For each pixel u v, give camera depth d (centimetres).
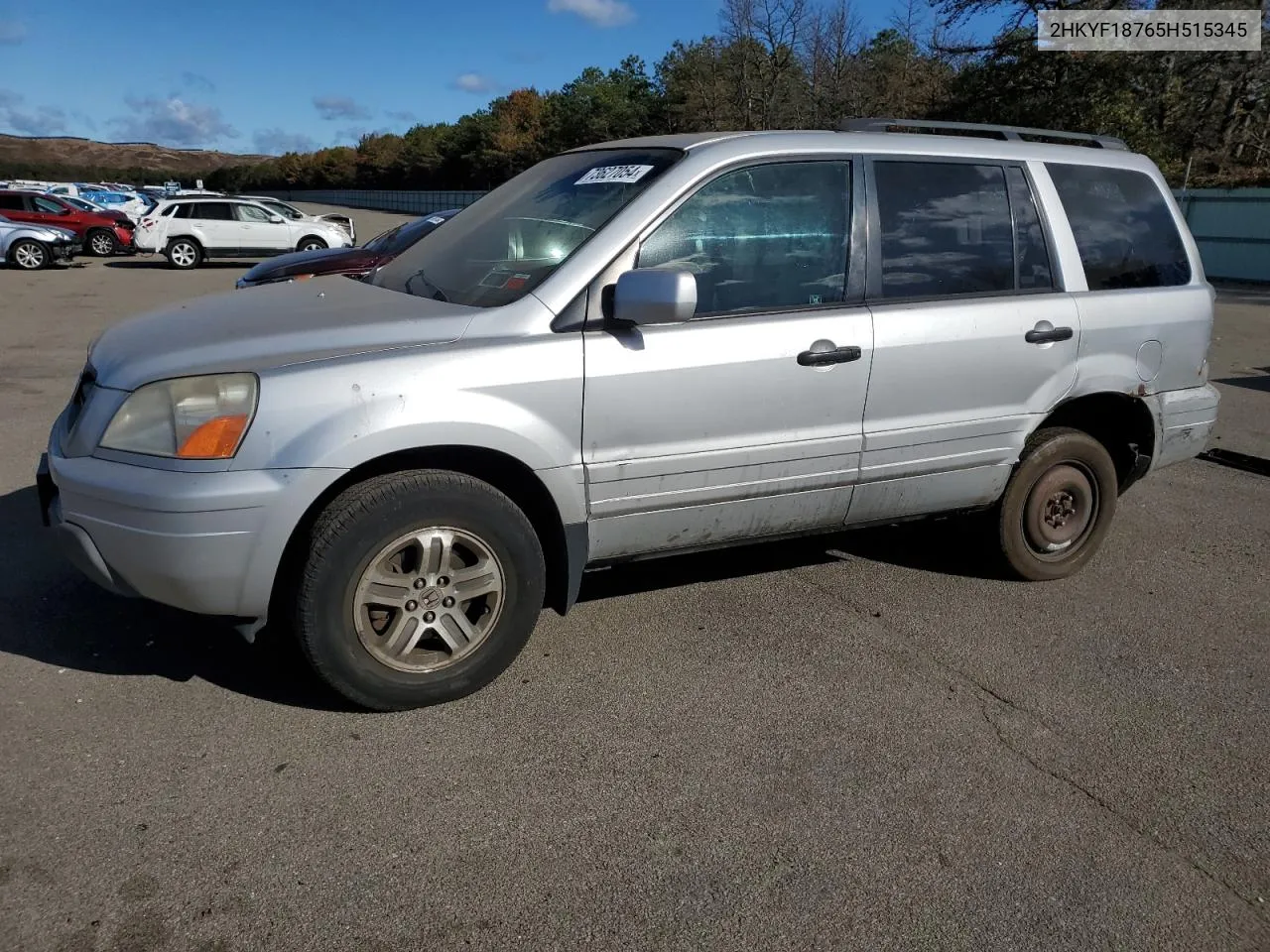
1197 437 467
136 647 353
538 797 278
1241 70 3002
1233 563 486
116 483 281
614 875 248
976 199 401
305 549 293
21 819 258
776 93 3606
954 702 341
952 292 391
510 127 6512
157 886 237
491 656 325
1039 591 442
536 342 312
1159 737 324
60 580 406
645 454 333
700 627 391
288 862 247
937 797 286
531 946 224
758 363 343
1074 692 351
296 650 355
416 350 300
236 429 281
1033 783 295
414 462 310
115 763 284
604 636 381
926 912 240
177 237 2281
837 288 366
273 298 364
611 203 345
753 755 304
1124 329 428
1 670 332
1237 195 2259
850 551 481
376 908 233
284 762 288
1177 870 259
